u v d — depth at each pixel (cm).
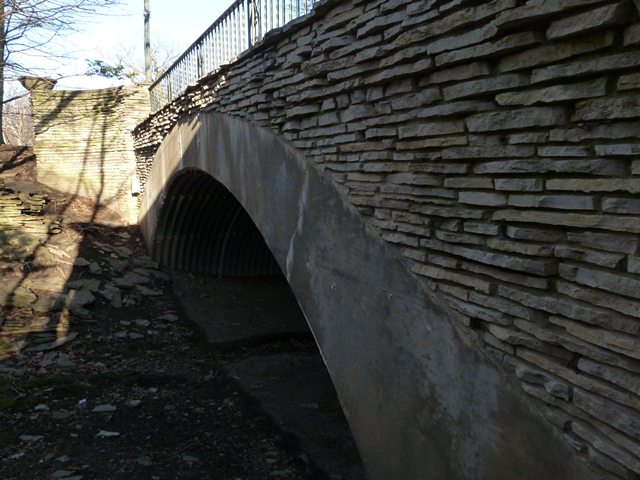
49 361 826
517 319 264
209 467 544
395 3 321
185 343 984
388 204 360
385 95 350
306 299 478
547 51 234
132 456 550
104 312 1045
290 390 795
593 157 222
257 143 572
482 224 282
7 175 1497
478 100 277
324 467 565
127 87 1450
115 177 1487
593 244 223
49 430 601
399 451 356
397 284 353
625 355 210
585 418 228
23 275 1062
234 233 1349
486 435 281
